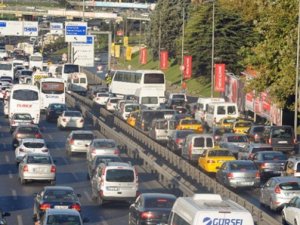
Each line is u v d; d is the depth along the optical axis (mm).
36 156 118250
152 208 82562
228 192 96188
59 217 73875
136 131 166875
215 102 189250
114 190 102062
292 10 167750
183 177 114688
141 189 114188
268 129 157875
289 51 165250
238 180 114188
